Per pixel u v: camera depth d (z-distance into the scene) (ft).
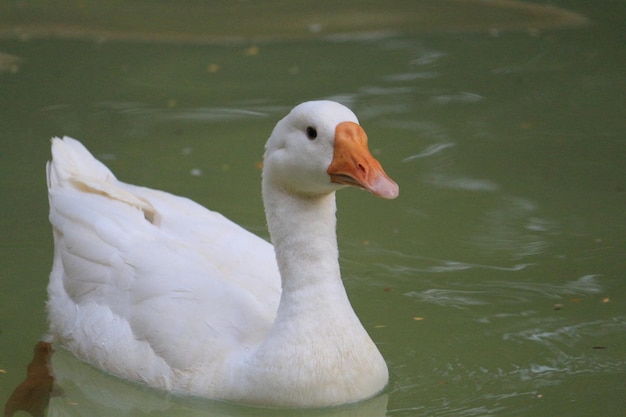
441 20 61.05
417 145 46.37
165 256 31.76
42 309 35.73
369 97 51.01
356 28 59.77
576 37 58.39
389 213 41.75
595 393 29.99
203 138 47.01
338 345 28.25
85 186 34.65
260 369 28.43
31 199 41.96
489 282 36.76
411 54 56.29
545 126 48.24
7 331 34.53
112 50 56.24
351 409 28.81
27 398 31.40
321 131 26.68
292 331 28.17
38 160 44.68
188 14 61.57
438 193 42.78
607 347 32.63
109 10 61.77
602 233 39.63
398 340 33.32
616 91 51.67
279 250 28.45
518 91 51.88
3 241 39.19
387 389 30.07
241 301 30.27
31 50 55.67
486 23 60.59
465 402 29.66
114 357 31.35
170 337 30.14
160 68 54.13
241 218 40.55
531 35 58.80
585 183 43.34
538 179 43.73
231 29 59.57
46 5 62.23
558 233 39.75
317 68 54.34
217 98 50.88
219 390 29.09
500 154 45.75
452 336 33.53
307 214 28.02
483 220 40.88
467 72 53.98
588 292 35.88
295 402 28.30
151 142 46.55
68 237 33.73
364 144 26.55
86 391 31.91
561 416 28.84
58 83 51.96
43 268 37.86
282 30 59.41
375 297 35.96
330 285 28.30
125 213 33.55
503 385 30.58
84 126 47.67
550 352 32.42
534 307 35.12
